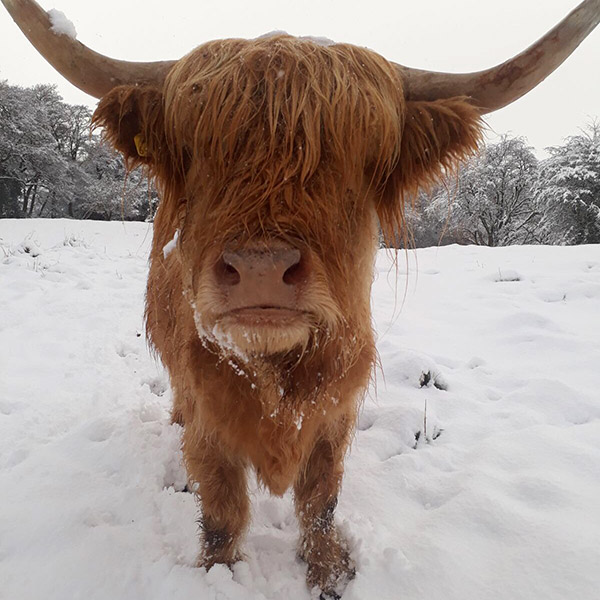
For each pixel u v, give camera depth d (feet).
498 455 4.50
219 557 3.41
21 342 7.48
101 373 6.57
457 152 2.94
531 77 2.68
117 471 4.42
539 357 6.97
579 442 4.67
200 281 2.39
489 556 3.37
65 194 59.82
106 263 15.05
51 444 4.79
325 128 2.41
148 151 2.89
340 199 2.48
